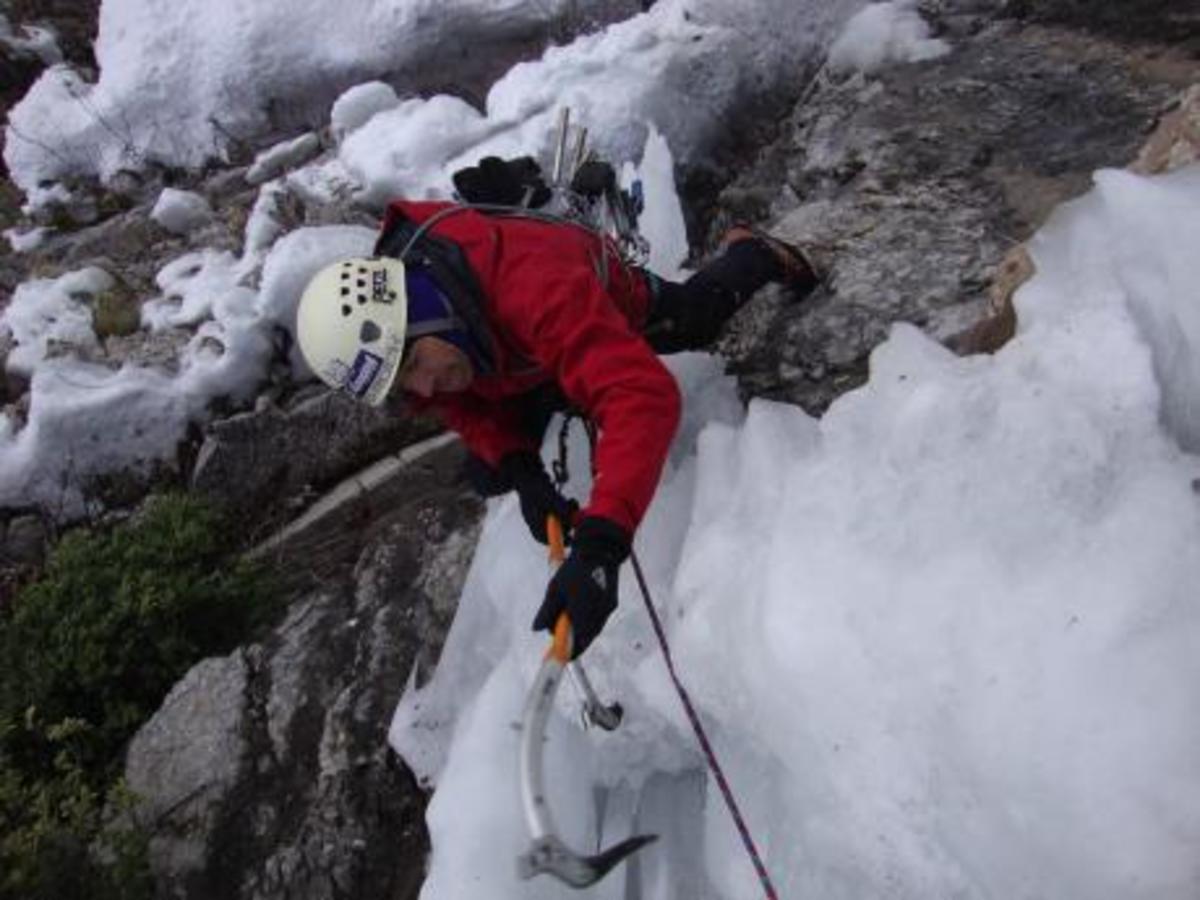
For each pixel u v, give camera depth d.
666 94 4.66
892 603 1.83
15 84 7.85
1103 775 1.51
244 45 6.19
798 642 1.92
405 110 5.36
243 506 4.65
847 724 1.85
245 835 3.16
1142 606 1.57
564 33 5.76
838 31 4.79
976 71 3.77
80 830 3.24
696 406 2.97
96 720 3.80
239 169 6.18
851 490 2.04
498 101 5.17
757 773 2.14
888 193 3.35
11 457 4.76
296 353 4.82
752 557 2.21
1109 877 1.50
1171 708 1.50
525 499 2.52
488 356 2.21
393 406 4.55
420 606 3.42
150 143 6.53
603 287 2.33
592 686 2.46
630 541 1.96
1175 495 1.65
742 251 2.87
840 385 2.81
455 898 2.41
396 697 3.23
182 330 5.10
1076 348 1.90
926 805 1.75
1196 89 2.45
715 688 2.21
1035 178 3.16
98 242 6.00
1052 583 1.67
